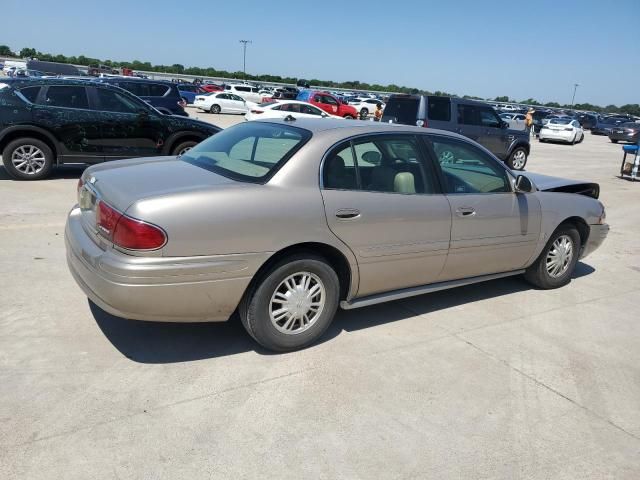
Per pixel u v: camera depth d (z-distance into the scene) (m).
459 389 3.39
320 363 3.57
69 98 8.77
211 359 3.52
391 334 4.09
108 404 2.96
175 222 3.04
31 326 3.77
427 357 3.77
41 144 8.68
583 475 2.70
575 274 5.98
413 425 2.98
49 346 3.53
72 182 8.89
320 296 3.69
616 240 7.78
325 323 3.76
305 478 2.53
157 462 2.55
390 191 3.90
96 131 8.92
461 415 3.11
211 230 3.12
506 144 14.95
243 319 3.53
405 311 4.56
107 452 2.59
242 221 3.21
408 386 3.37
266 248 3.30
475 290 5.23
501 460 2.76
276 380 3.32
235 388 3.21
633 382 3.64
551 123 28.36
